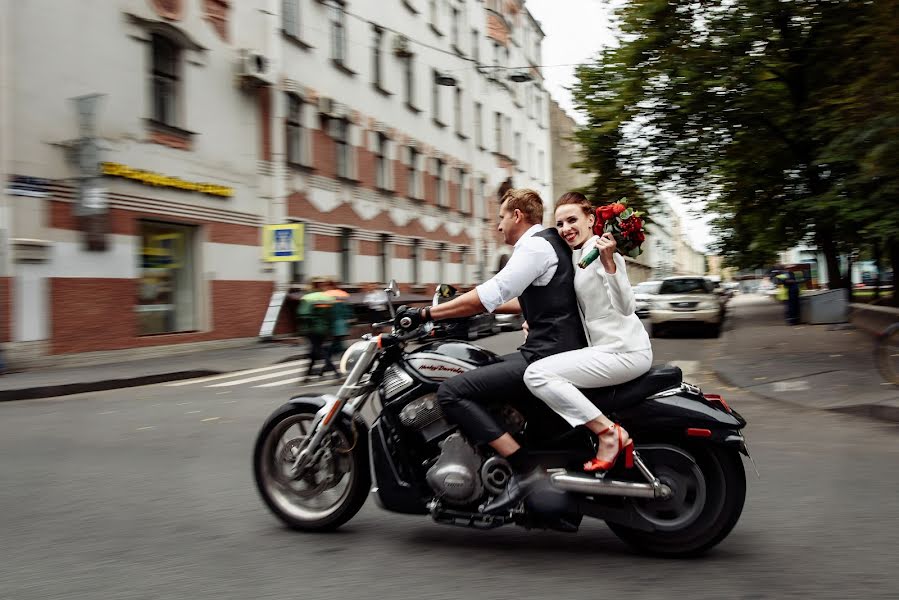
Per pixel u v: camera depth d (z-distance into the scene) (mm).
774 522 4426
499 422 3836
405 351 4172
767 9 14688
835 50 15438
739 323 24438
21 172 13430
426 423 3953
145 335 16531
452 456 3854
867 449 6480
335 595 3363
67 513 4711
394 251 28594
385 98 27984
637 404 3750
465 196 36219
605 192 18625
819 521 4438
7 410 9445
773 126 17234
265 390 11273
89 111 14086
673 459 3783
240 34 19656
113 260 15414
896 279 22453
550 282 3879
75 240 14492
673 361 14367
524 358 3855
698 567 3688
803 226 20812
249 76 19344
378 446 4031
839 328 18844
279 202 20969
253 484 5418
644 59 16016
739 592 3361
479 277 35812
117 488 5320
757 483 5348
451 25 34844
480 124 38125
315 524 4293
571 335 3846
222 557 3885
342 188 24766
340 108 24547
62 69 14289
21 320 13406
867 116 11508
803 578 3525
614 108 16812
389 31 28266
